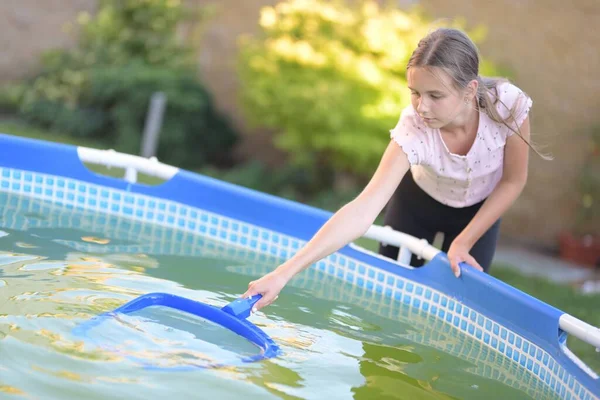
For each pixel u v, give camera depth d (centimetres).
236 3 794
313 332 239
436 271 287
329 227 223
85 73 772
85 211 341
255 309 222
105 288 239
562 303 462
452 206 290
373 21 655
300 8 680
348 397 194
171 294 229
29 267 246
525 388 227
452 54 225
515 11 663
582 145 639
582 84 639
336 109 619
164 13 809
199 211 342
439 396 207
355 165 643
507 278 508
